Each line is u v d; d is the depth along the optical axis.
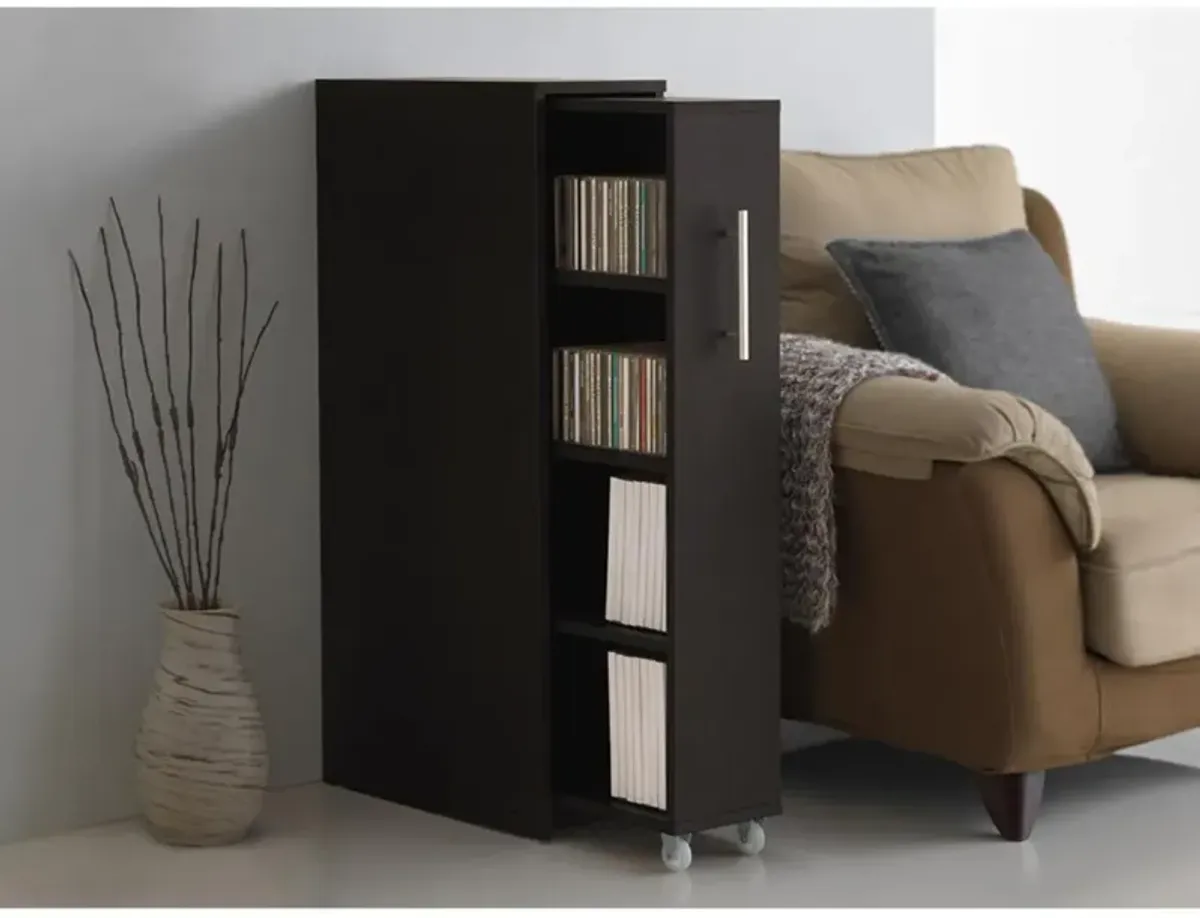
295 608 4.86
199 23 4.66
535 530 4.51
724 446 4.38
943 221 5.14
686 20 5.24
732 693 4.43
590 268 4.44
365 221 4.73
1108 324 5.21
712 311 4.35
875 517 4.52
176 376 4.69
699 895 4.32
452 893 4.33
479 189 4.54
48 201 4.53
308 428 4.84
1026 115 6.26
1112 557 4.46
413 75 4.89
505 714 4.59
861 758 5.06
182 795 4.52
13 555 4.55
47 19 4.52
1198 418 4.99
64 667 4.61
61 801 4.63
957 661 4.46
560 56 5.06
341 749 4.87
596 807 4.50
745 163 4.36
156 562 4.70
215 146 4.70
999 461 4.39
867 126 5.57
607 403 4.43
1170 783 4.88
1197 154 6.05
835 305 4.99
